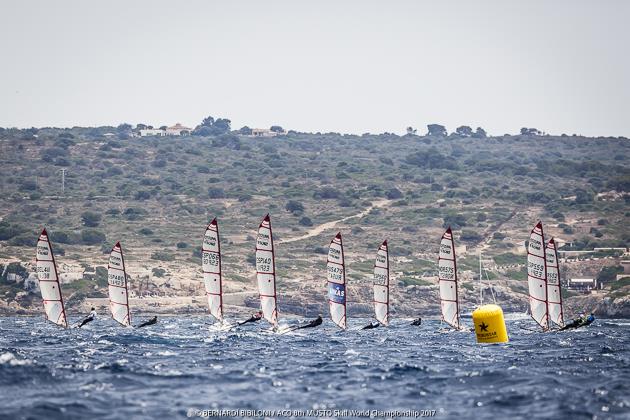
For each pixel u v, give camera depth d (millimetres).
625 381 197000
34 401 167625
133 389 184375
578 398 175375
